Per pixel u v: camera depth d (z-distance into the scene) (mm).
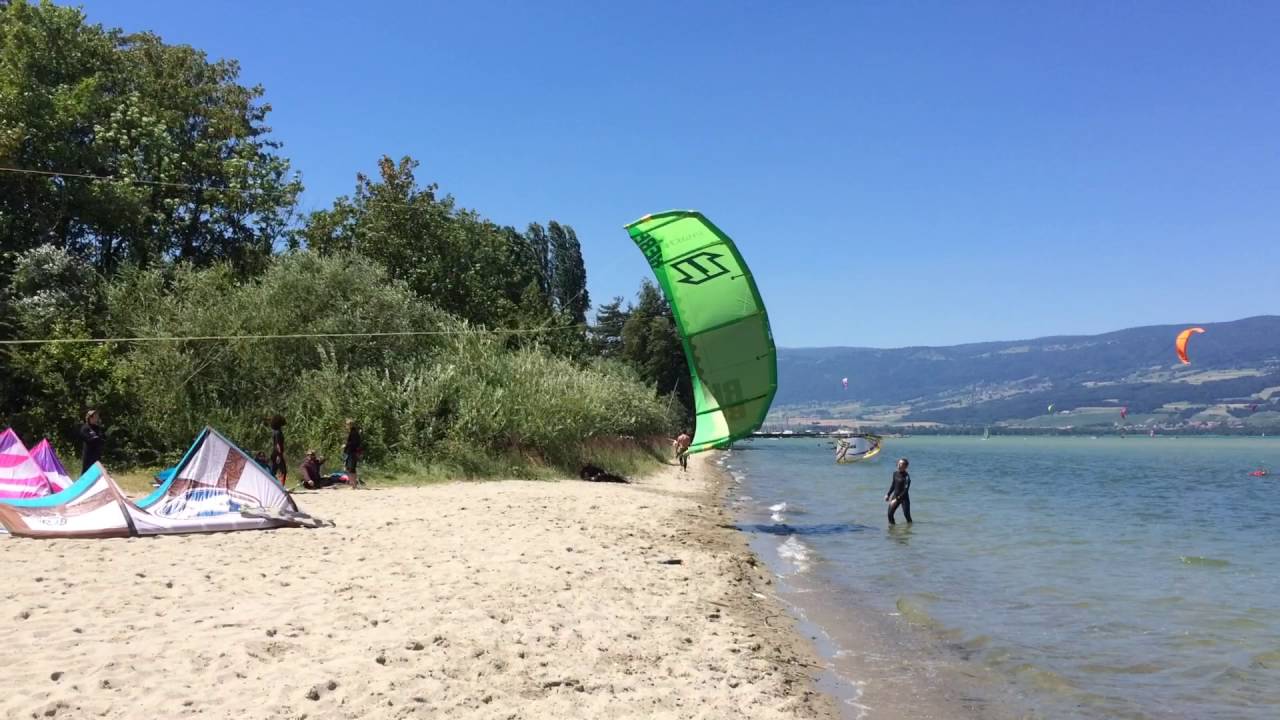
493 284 48406
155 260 27719
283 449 19656
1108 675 9250
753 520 21984
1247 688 8859
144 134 29781
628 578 12039
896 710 7941
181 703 5824
